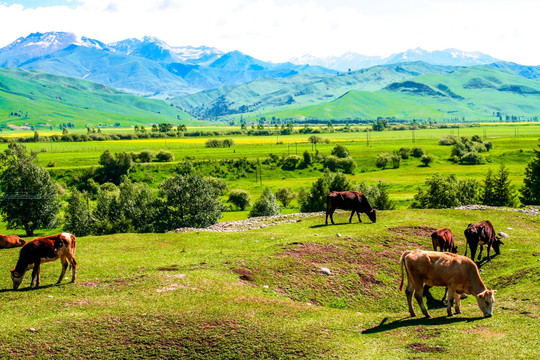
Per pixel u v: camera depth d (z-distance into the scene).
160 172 172.88
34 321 17.70
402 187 128.38
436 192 79.19
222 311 18.80
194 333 17.08
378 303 24.03
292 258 27.55
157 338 16.80
